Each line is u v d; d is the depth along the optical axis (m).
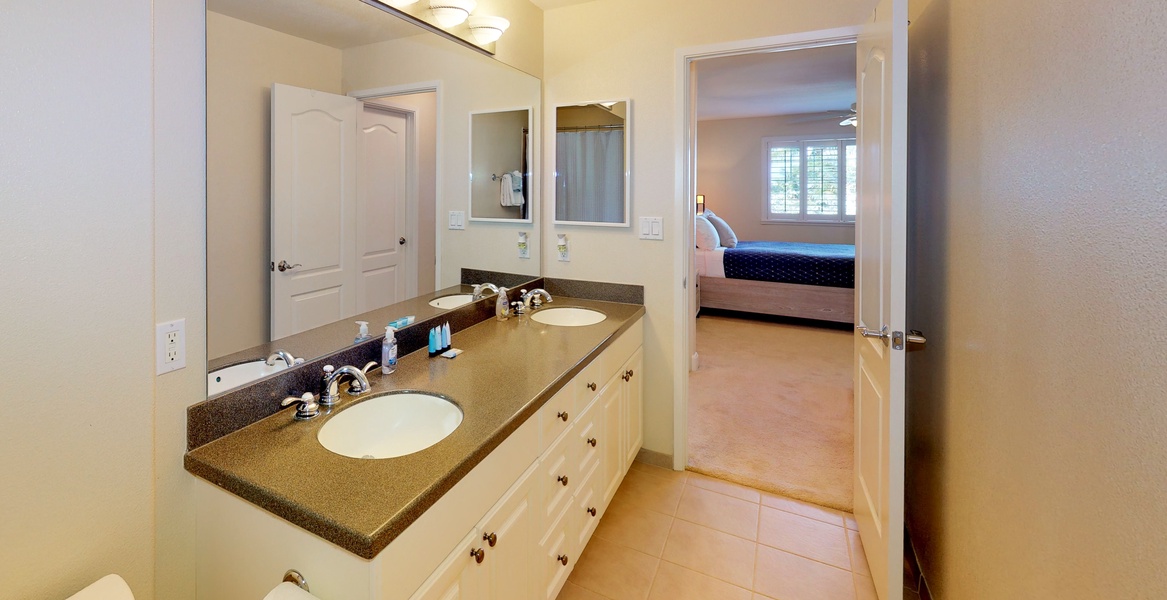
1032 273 1.05
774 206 7.48
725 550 2.01
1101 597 0.82
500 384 1.53
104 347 1.02
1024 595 1.07
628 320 2.29
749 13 2.23
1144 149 0.73
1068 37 0.92
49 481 0.96
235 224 1.28
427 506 0.99
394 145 1.84
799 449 2.80
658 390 2.60
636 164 2.52
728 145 7.63
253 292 1.34
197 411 1.17
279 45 1.39
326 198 1.58
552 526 1.58
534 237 2.70
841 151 7.06
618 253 2.60
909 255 1.96
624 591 1.80
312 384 1.47
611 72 2.52
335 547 0.92
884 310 1.59
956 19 1.46
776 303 5.59
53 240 0.94
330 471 1.06
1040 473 1.01
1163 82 0.69
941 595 1.59
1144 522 0.73
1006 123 1.16
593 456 1.92
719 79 4.95
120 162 1.03
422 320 1.97
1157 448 0.70
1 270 0.88
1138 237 0.74
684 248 2.47
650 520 2.20
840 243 7.16
